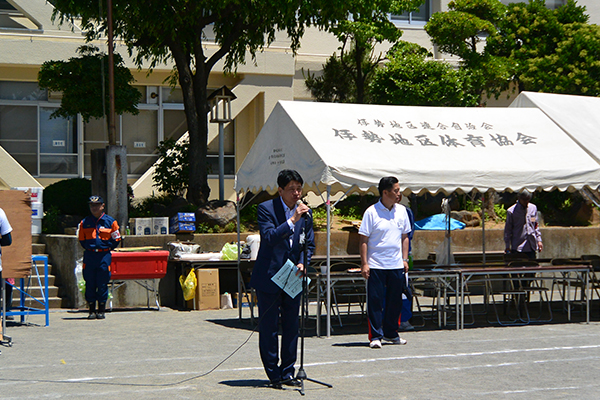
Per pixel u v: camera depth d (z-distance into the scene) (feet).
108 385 20.89
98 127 69.67
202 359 25.52
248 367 23.93
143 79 69.77
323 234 50.78
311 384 20.99
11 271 32.19
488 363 24.44
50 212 50.34
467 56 63.77
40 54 63.72
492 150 34.24
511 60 64.59
